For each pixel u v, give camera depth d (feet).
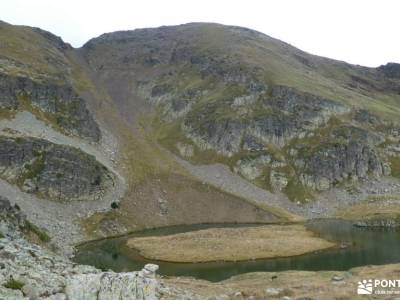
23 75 645.92
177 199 547.90
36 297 94.63
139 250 344.69
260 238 373.40
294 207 604.49
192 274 269.23
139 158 651.25
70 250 346.13
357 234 419.74
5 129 526.98
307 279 214.28
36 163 472.44
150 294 112.57
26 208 406.41
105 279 106.73
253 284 204.33
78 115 648.38
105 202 485.97
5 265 109.19
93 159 526.16
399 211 527.40
